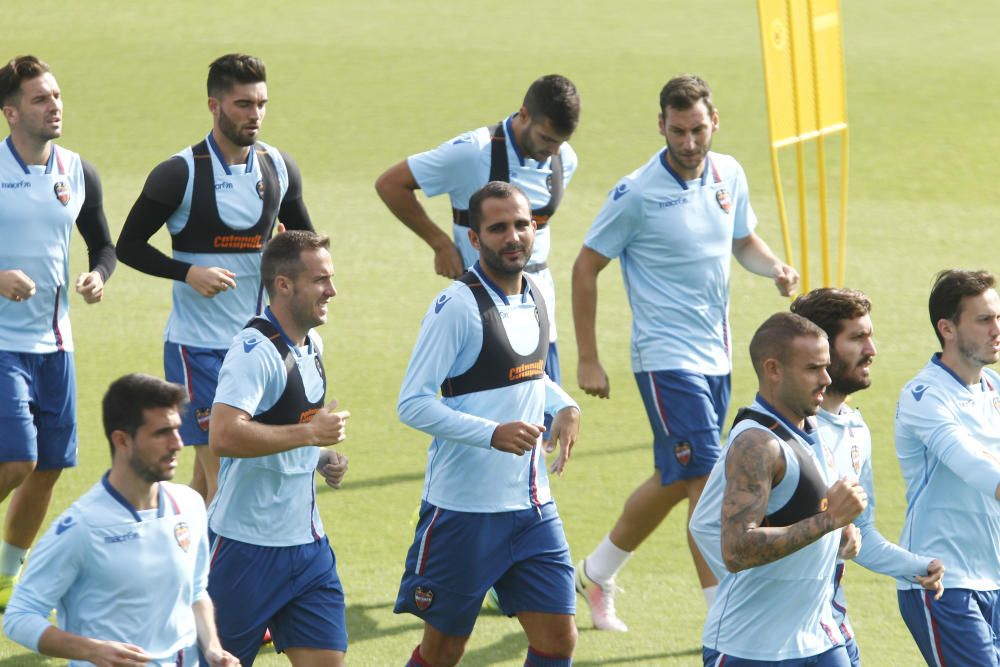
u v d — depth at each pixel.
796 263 46.47
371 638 22.23
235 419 17.20
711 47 79.56
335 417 17.12
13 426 22.50
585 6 90.25
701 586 23.02
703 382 23.34
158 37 78.75
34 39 77.12
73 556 14.46
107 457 30.36
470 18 86.25
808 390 15.48
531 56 77.06
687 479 23.08
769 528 15.03
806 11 32.19
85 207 24.12
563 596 18.95
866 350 17.36
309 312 17.86
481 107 67.19
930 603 18.44
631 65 75.25
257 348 17.67
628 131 63.41
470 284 18.62
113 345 37.97
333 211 51.69
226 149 24.00
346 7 88.62
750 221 24.92
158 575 14.82
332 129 63.38
